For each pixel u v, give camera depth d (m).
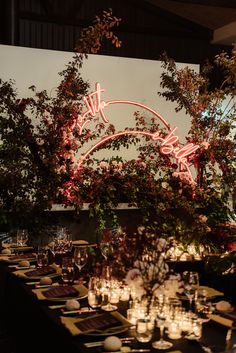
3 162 5.64
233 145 6.47
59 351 2.65
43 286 3.31
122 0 9.74
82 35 6.08
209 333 2.52
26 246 4.80
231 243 4.23
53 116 5.83
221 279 3.59
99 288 2.80
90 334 2.41
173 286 2.57
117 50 9.82
